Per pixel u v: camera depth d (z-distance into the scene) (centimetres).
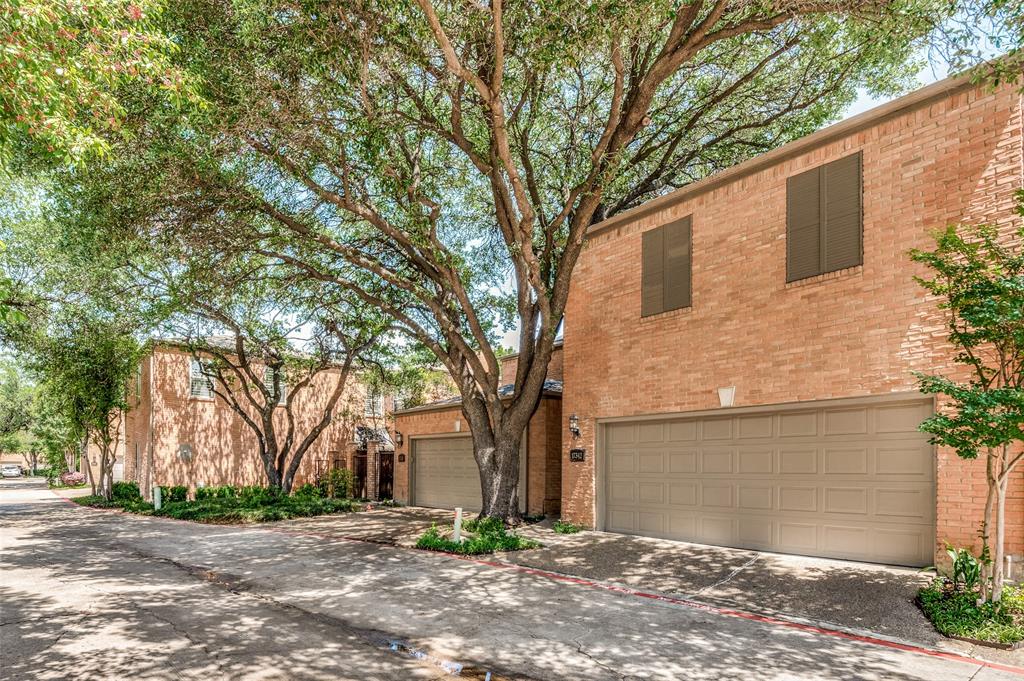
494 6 934
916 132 926
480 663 612
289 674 575
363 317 2012
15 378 4412
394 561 1156
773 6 1000
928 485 891
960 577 770
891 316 932
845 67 1400
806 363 1034
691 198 1255
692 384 1220
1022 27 769
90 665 598
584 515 1428
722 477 1169
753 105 1650
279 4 957
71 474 4428
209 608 823
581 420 1465
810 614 771
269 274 1692
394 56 1106
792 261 1068
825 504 1009
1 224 1791
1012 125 830
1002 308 651
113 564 1169
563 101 1577
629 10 905
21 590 937
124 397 2733
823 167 1035
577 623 748
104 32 616
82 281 1744
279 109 1098
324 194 1248
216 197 1257
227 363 2362
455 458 2059
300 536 1534
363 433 3067
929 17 937
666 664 607
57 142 605
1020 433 647
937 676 572
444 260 1373
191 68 1014
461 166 1512
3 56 521
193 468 2661
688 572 987
